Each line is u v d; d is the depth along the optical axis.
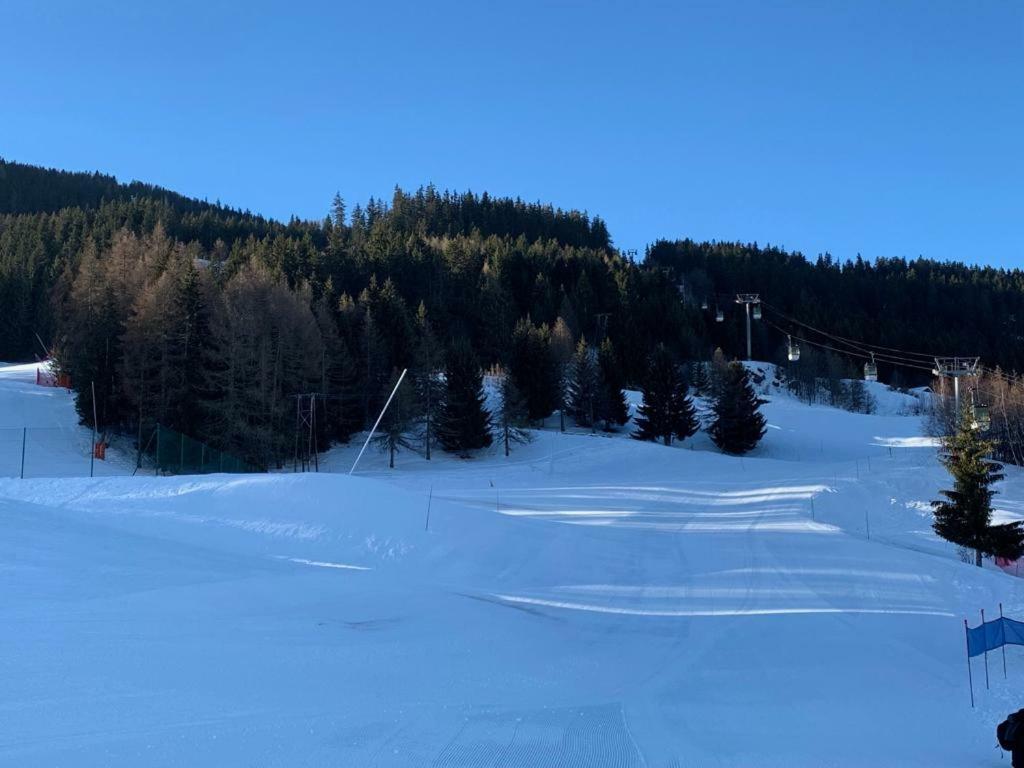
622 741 7.26
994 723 8.86
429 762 6.26
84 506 23.20
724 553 24.45
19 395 58.59
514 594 17.22
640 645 12.84
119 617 10.98
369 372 69.44
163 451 39.41
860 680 10.92
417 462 60.22
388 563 19.45
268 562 17.94
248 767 5.83
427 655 10.70
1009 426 62.06
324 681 8.77
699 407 89.12
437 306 101.56
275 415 54.00
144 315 52.72
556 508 37.03
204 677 8.40
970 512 30.17
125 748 6.07
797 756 7.14
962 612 17.08
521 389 74.69
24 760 5.70
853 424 81.44
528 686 9.50
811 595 18.45
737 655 12.33
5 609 10.87
